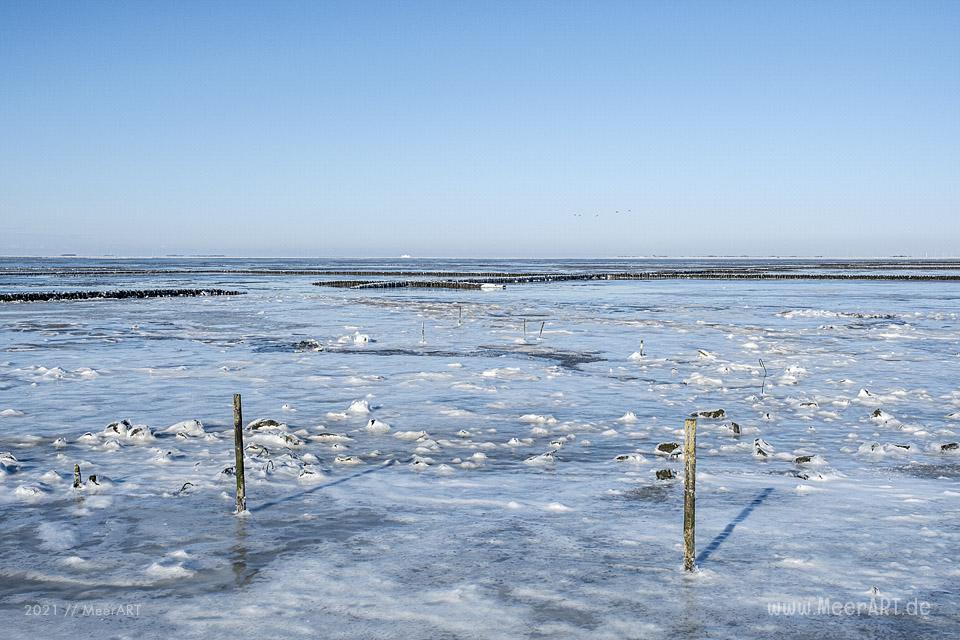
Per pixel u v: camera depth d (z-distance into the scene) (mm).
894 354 22984
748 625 5559
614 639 5355
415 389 16562
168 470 9883
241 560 6836
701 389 16719
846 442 11680
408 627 5535
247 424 12867
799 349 24188
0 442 11523
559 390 16516
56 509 8297
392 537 7418
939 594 6082
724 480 9461
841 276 101562
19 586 6328
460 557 6883
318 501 8594
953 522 7809
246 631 5492
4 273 118250
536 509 8305
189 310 42125
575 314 39406
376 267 182000
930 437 11922
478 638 5371
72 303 47844
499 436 12078
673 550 7031
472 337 28047
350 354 23031
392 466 10219
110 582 6387
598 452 11062
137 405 14602
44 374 18531
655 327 31938
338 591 6164
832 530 7562
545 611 5785
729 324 33375
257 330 30797
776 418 13477
